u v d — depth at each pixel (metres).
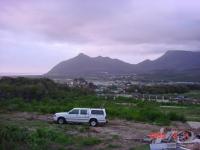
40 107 54.19
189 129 37.56
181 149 25.44
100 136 32.44
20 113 50.81
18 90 68.94
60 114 40.31
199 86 135.50
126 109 53.22
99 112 40.38
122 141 30.20
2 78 78.69
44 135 28.44
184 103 79.44
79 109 40.28
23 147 22.95
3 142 22.41
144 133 35.38
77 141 28.50
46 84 78.00
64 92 76.19
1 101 59.94
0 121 39.44
